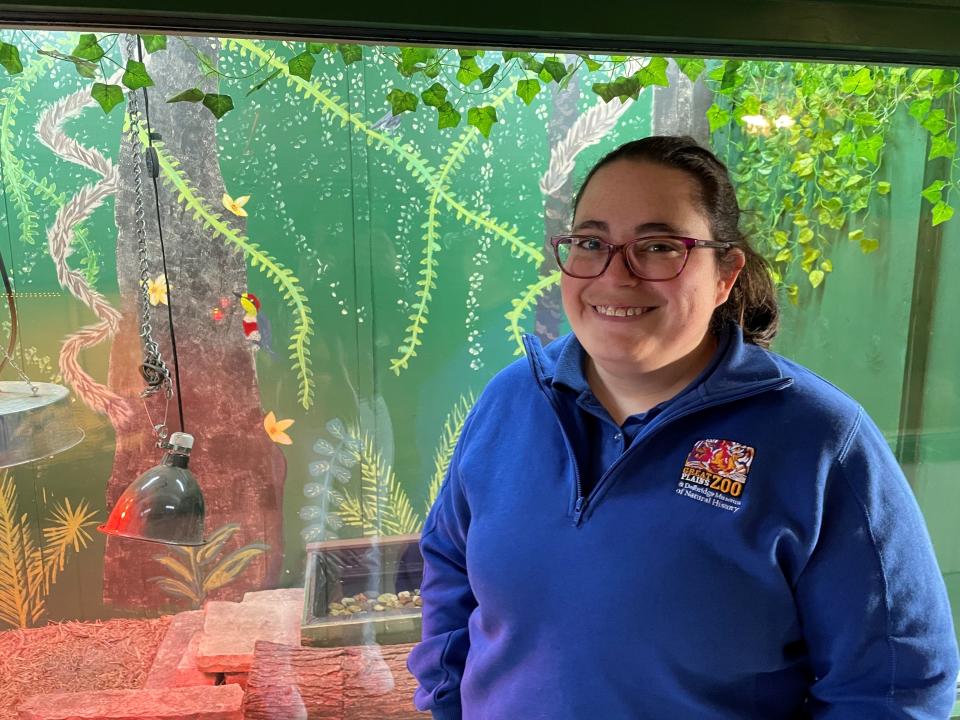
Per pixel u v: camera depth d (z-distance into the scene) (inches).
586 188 34.9
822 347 86.3
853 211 80.4
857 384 83.5
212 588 85.7
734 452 32.1
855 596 30.7
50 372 78.1
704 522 31.6
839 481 31.0
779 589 31.4
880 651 30.8
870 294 80.4
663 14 37.5
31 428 52.1
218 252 80.7
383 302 86.6
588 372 37.7
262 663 72.7
